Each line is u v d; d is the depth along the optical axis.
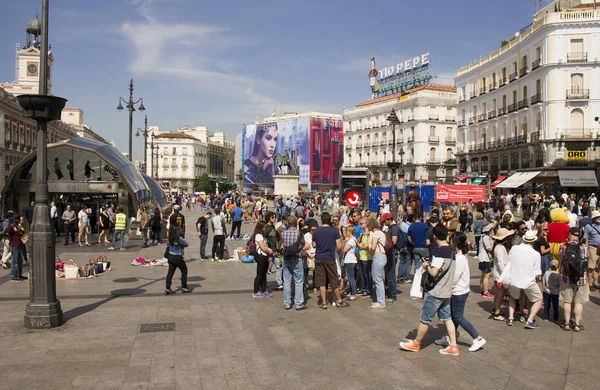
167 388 5.82
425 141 73.19
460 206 27.20
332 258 9.84
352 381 6.06
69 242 21.75
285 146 104.88
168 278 11.16
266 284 11.34
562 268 8.34
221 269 14.91
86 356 6.89
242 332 8.14
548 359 6.84
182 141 130.12
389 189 35.66
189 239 24.20
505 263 8.89
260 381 6.05
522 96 46.38
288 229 9.76
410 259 12.48
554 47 41.09
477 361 6.76
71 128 80.62
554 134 41.28
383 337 7.89
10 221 14.54
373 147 83.62
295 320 8.95
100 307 9.80
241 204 36.22
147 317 9.03
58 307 8.42
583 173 40.47
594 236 11.35
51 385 5.86
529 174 43.03
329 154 102.50
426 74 77.75
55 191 23.06
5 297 10.74
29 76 65.50
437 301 6.96
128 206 23.45
